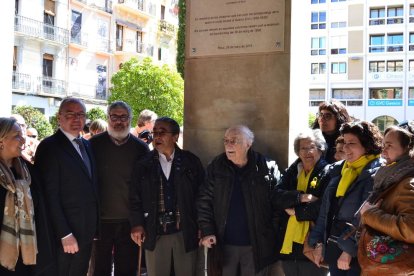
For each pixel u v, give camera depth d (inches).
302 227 138.2
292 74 162.2
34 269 132.9
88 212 147.3
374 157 123.4
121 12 1289.4
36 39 1017.5
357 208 120.3
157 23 1443.2
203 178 155.6
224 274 144.4
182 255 149.9
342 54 1408.7
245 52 166.4
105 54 1234.0
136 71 954.1
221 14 170.6
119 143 166.1
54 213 140.6
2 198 124.0
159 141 150.9
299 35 170.6
